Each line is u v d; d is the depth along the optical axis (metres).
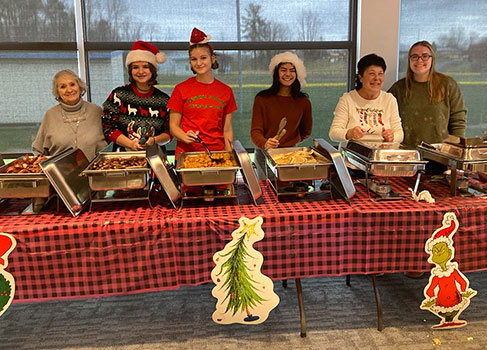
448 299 1.85
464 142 1.85
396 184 2.11
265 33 3.10
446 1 3.05
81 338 1.94
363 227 1.73
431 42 3.12
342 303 2.20
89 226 1.62
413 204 1.79
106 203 1.88
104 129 2.30
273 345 1.86
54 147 2.33
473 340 1.86
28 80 2.99
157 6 2.98
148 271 1.69
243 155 1.76
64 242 1.63
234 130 3.25
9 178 1.67
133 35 3.01
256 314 1.77
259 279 1.74
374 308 2.14
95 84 3.06
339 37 3.14
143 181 1.74
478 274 2.49
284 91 2.56
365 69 2.35
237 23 3.06
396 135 2.38
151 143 2.10
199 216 1.69
